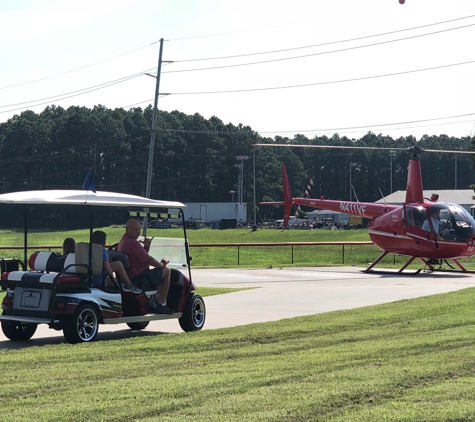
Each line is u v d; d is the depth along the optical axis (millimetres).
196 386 8133
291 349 10891
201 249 54188
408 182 29781
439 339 11430
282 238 74000
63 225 70500
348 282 24953
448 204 28781
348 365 9398
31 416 6891
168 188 138750
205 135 144000
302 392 7789
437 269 31219
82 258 12258
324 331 12836
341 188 172750
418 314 15164
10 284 12227
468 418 6801
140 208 13953
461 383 8297
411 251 29172
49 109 155125
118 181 130500
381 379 8430
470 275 28719
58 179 126562
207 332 12992
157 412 7059
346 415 6910
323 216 126062
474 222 28625
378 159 171875
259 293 20781
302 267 33156
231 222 103688
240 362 9789
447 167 176625
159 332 13797
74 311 11805
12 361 9898
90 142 128125
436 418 6793
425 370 8945
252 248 55469
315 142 176625
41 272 12375
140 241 14484
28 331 12750
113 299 12484
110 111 147750
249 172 146000
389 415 6895
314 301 18797
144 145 135750
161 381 8438
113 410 7109
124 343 11734
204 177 143500
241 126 160375
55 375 8875
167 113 157750
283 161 163250
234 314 16188
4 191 124938
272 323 14031
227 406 7227
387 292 21141
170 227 68875
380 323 13859
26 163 125875
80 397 7664
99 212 67625
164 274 13219
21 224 76125
